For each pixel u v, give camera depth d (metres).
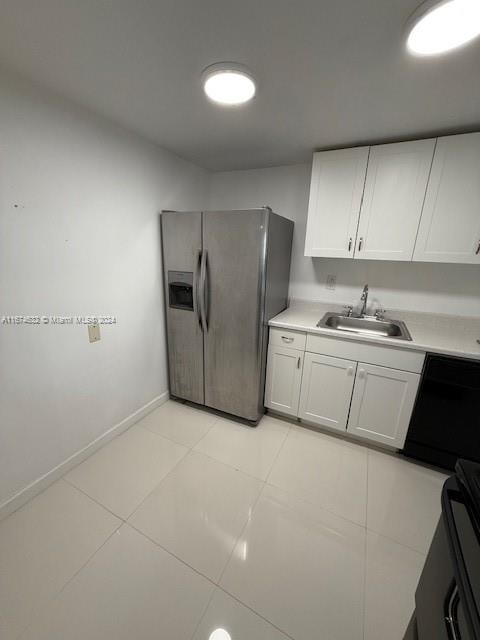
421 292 2.14
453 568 0.54
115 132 1.73
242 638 1.03
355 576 1.24
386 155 1.78
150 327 2.25
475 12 0.83
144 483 1.68
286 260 2.38
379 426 1.94
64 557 1.27
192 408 2.47
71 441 1.75
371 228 1.90
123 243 1.90
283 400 2.23
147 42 1.05
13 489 1.48
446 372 1.66
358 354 1.89
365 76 1.20
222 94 1.35
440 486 1.72
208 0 0.86
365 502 1.60
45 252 1.46
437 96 1.31
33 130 1.33
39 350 1.51
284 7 0.88
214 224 1.93
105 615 1.08
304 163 2.36
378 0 0.84
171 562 1.27
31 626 1.05
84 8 0.90
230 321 2.07
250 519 1.48
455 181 1.64
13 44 1.06
